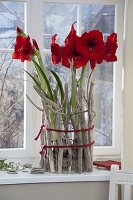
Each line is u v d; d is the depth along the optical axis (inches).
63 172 91.1
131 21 92.8
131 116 93.2
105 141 103.8
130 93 93.3
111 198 89.4
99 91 103.0
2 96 99.3
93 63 89.3
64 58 89.2
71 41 88.5
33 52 90.0
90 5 102.7
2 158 98.5
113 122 103.8
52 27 101.3
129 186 89.7
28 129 99.7
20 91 100.1
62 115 89.7
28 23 99.6
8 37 99.6
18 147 100.4
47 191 89.4
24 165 96.3
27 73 92.0
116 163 97.8
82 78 90.1
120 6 103.0
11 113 99.9
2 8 98.9
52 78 101.0
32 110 99.7
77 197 90.9
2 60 99.1
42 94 88.7
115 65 103.4
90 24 103.0
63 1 100.4
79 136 89.9
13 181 86.9
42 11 100.3
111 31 103.4
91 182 91.4
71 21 102.2
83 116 89.7
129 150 93.2
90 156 92.1
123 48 93.7
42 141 92.1
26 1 99.2
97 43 88.7
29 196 88.6
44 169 92.2
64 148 89.9
